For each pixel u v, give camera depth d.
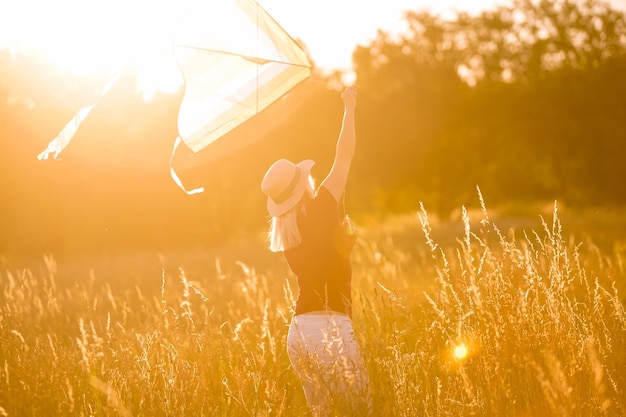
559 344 4.32
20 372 4.98
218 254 19.55
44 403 4.59
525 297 4.53
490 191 51.41
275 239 4.11
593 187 41.84
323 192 4.01
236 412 4.41
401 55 44.34
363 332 4.82
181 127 4.27
